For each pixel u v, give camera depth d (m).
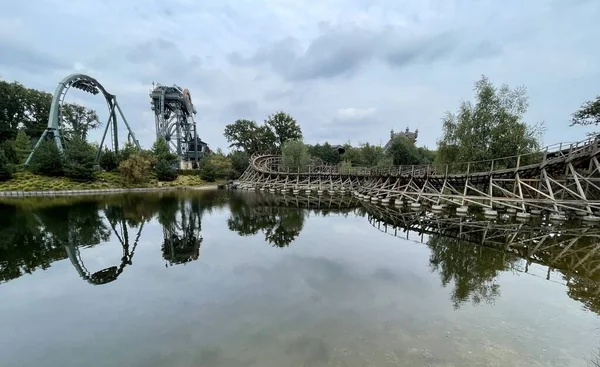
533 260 11.54
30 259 12.23
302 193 44.72
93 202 30.33
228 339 6.11
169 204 30.16
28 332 6.68
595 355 5.36
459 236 15.86
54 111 46.06
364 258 12.10
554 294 8.28
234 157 66.75
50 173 41.94
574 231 16.20
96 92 53.56
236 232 17.47
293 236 16.28
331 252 13.02
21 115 65.75
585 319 6.79
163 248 13.91
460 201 24.16
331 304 7.77
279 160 60.81
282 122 80.19
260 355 5.49
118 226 19.00
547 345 5.69
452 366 5.02
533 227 17.45
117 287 9.23
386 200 30.31
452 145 30.78
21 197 33.66
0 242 14.92
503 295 8.26
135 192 43.53
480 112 28.03
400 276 9.94
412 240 15.18
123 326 6.84
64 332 6.64
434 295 8.30
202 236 16.41
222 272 10.52
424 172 30.28
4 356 5.79
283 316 7.11
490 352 5.45
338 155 71.06
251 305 7.79
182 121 74.62
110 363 5.46
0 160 37.88
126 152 52.94
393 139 65.81
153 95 68.62
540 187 20.78
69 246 14.20
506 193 21.75
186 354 5.63
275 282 9.50
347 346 5.71
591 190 21.11
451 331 6.25
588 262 11.12
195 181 57.09
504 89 27.92
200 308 7.68
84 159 43.53
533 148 25.59
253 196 39.72
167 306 7.84
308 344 5.82
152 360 5.48
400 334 6.16
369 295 8.34
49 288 9.23
